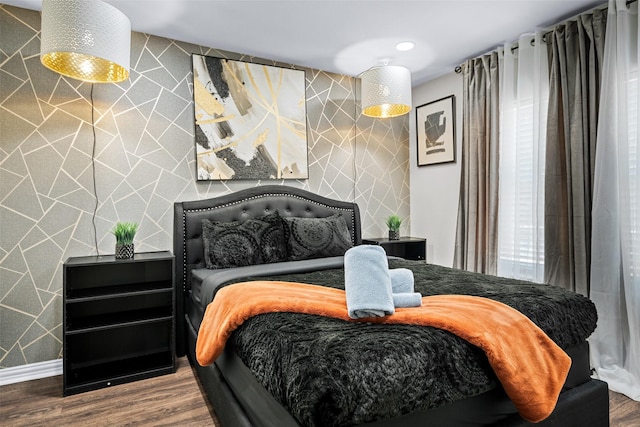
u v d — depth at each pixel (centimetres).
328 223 318
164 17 264
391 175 416
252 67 331
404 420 118
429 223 407
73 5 192
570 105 266
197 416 198
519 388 129
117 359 272
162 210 295
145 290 252
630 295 231
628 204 234
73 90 264
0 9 244
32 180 252
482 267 330
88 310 265
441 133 389
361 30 287
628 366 236
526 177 301
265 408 131
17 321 248
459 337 132
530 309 159
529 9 258
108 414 201
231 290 189
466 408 132
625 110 235
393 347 120
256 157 332
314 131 365
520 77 296
